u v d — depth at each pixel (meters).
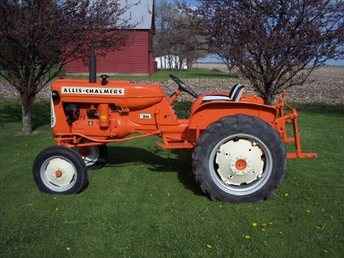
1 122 9.55
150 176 5.64
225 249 3.73
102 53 8.46
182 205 4.66
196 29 7.30
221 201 4.73
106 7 8.16
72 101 5.29
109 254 3.65
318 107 12.44
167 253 3.67
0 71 9.38
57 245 3.79
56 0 7.56
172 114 5.27
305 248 3.75
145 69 31.70
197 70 42.25
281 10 6.80
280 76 7.38
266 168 4.72
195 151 4.70
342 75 33.34
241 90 5.13
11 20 7.26
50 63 8.20
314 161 6.35
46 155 4.95
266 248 3.75
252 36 6.86
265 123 4.72
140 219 4.31
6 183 5.37
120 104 5.25
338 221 4.27
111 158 6.46
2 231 4.05
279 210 4.54
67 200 4.81
